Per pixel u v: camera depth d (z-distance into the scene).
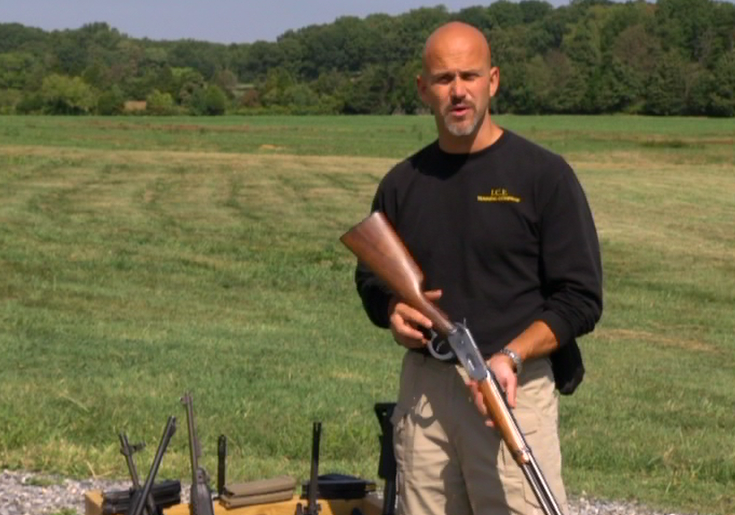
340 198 34.12
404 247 3.86
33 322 14.04
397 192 3.98
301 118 118.69
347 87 137.75
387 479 4.29
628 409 10.59
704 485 7.62
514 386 3.62
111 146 61.19
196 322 15.11
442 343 3.80
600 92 126.62
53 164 42.81
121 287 17.88
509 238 3.80
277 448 7.86
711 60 140.38
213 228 26.22
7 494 6.16
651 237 27.45
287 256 22.38
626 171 49.06
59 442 7.34
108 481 6.53
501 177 3.82
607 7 160.62
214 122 103.56
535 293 3.85
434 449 3.90
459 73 3.76
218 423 8.45
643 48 140.00
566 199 3.79
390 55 183.50
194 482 4.30
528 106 128.50
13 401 8.72
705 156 61.84
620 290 20.64
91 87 138.50
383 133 83.38
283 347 13.06
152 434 7.91
